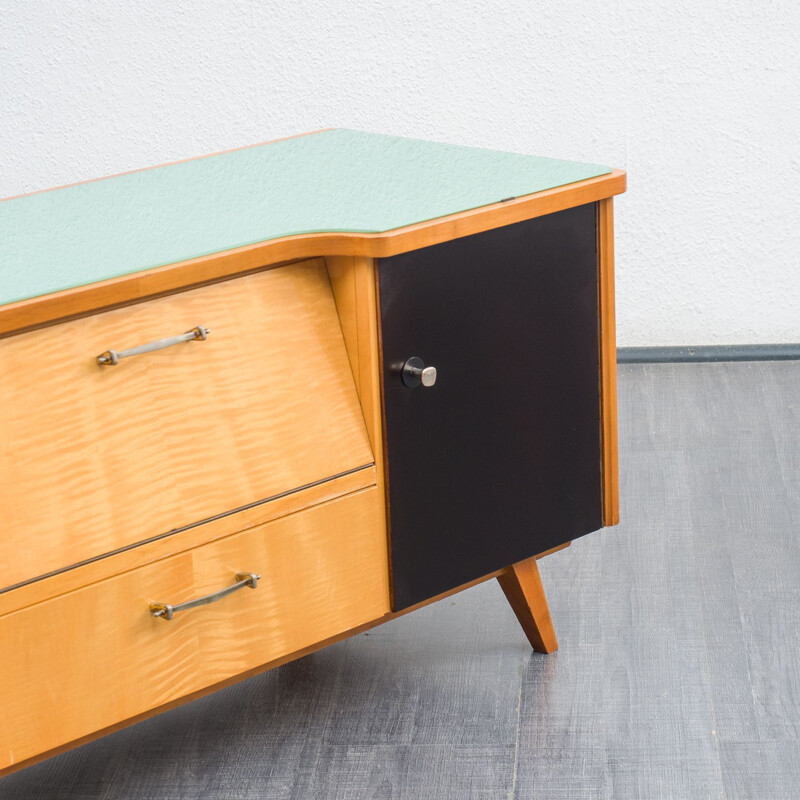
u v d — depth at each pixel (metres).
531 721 1.66
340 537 1.49
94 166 3.11
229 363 1.38
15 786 1.57
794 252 2.97
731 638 1.83
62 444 1.27
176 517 1.34
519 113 2.95
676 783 1.51
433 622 1.92
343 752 1.61
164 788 1.56
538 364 1.61
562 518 1.71
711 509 2.23
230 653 1.43
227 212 1.52
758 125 2.89
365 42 2.94
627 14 2.84
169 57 3.00
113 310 1.30
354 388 1.48
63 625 1.28
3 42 3.01
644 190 2.96
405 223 1.42
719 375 2.90
